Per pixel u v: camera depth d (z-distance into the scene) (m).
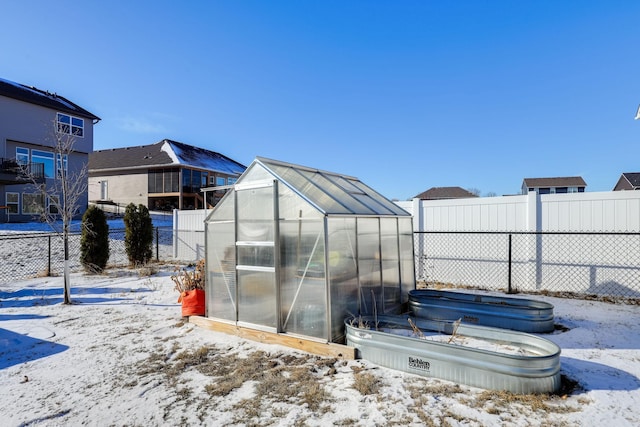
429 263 8.60
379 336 3.87
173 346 4.69
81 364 4.14
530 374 3.09
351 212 4.91
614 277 6.59
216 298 5.47
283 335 4.57
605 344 4.29
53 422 2.91
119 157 31.97
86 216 10.65
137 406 3.14
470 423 2.67
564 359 3.87
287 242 4.64
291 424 2.75
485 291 7.44
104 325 5.71
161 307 6.86
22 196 20.27
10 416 3.01
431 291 6.30
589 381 3.33
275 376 3.67
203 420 2.87
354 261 4.91
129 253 11.88
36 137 20.48
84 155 23.34
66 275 7.20
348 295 4.73
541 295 6.87
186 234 13.48
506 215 7.68
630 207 6.48
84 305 7.07
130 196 30.03
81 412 3.06
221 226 5.41
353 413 2.88
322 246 4.31
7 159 19.08
